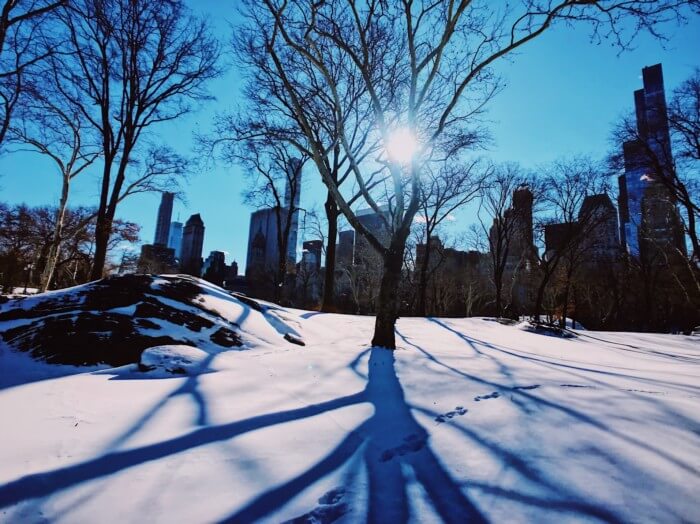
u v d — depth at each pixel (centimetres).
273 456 286
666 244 3155
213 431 324
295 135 1452
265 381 490
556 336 1752
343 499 234
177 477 250
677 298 3912
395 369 554
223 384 468
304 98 1184
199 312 805
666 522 197
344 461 284
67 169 2002
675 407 348
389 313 777
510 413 357
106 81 1630
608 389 425
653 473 240
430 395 434
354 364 582
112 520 207
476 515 215
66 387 434
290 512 219
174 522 206
